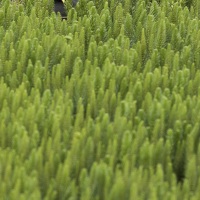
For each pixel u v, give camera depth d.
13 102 12.92
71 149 11.45
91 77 14.00
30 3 18.77
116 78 14.33
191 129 12.55
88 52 15.57
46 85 14.36
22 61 15.10
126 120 12.27
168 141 11.85
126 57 15.35
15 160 11.17
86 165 11.66
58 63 15.75
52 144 11.97
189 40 16.70
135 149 11.65
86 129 12.25
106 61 14.34
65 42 15.92
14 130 12.00
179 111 12.89
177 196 10.53
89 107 13.05
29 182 10.45
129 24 17.61
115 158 11.53
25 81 14.28
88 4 18.88
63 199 10.78
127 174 10.70
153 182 10.66
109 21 17.61
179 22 18.05
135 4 19.78
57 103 12.91
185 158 12.23
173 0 19.12
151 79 14.15
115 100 13.30
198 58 15.91
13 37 16.44
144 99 13.99
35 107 12.88
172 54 15.72
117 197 10.38
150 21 17.17
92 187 10.84
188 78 14.46
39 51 15.41
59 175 10.88
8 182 10.65
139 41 16.09
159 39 16.55
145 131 12.32
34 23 17.39
